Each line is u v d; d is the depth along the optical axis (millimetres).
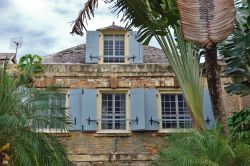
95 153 11984
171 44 6746
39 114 7445
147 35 6656
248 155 6082
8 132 7074
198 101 6426
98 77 12867
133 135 12352
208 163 5910
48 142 7246
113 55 13578
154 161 7090
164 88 12742
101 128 12508
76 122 12328
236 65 7699
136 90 12695
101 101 12758
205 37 4652
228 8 4684
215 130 6223
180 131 6562
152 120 12414
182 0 4812
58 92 7852
